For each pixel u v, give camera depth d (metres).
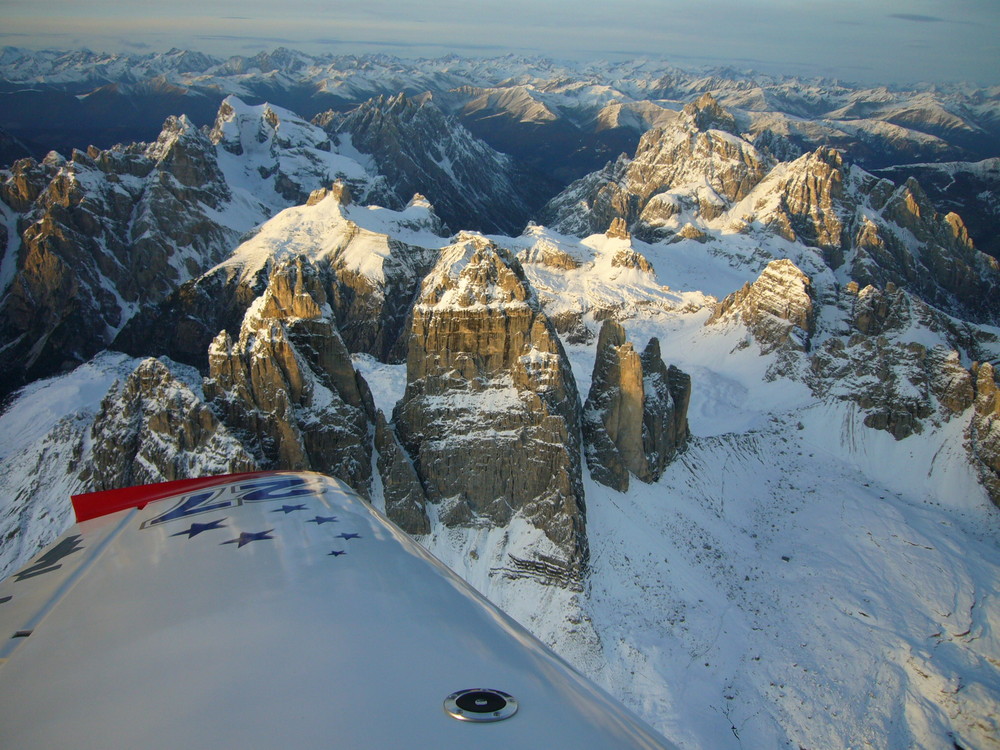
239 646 12.28
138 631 13.33
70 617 14.36
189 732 9.49
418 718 9.90
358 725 9.62
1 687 11.55
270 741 9.21
